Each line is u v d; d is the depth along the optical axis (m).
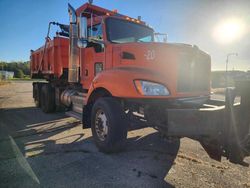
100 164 3.45
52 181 2.91
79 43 4.51
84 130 5.49
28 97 13.86
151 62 3.74
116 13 5.75
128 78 3.62
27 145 4.33
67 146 4.28
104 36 4.67
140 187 2.78
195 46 3.93
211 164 3.51
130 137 4.91
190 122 3.00
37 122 6.41
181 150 4.13
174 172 3.21
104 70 4.28
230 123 2.99
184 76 3.70
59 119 6.86
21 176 3.04
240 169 3.34
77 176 3.05
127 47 4.12
